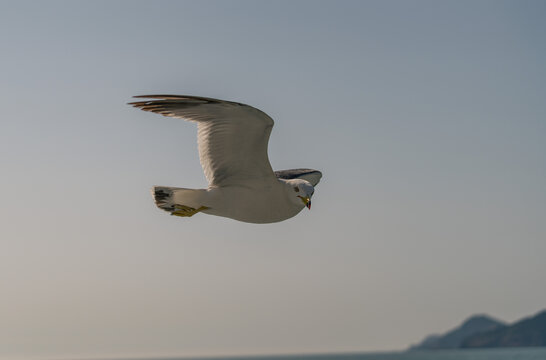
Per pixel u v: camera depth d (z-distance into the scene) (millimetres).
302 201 10672
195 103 9656
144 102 9641
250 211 10703
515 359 152750
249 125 9828
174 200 10617
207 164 10523
